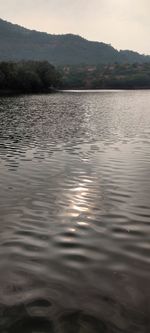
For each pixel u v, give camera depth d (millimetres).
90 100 129750
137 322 8680
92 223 14688
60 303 9367
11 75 180500
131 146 33750
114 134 42406
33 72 193000
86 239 13094
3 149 31766
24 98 133500
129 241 12930
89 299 9555
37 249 12273
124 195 18562
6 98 132250
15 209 16297
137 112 78812
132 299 9547
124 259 11578
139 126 51312
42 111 76250
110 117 65500
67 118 62062
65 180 21406
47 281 10352
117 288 10023
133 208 16547
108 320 8742
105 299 9547
